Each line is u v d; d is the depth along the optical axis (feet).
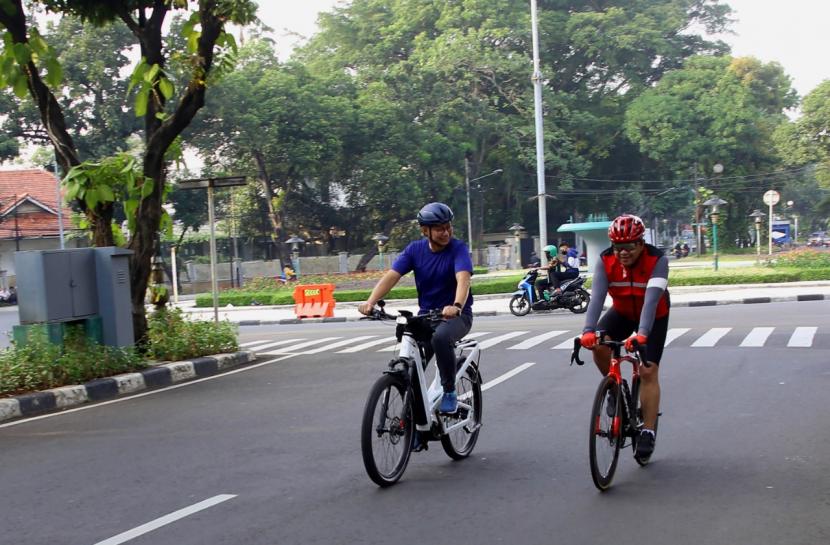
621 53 209.67
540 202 107.86
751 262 151.53
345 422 27.22
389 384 19.44
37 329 37.50
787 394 29.19
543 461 21.31
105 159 43.01
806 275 95.09
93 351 38.42
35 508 18.79
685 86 200.95
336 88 172.45
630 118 200.95
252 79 159.33
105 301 40.55
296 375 39.63
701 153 199.31
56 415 31.89
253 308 103.76
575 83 219.20
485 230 217.97
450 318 20.39
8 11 40.01
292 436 25.45
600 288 19.58
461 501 18.06
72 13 43.73
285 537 16.02
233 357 45.96
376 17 191.72
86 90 147.84
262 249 187.93
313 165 161.07
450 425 21.21
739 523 16.05
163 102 44.21
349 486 19.54
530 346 45.78
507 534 15.78
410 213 177.17
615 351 19.67
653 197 216.54
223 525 16.90
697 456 21.42
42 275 37.76
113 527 17.10
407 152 172.55
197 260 177.78
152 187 43.09
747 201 216.95
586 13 204.64
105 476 21.54
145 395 35.99
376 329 65.10
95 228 42.68
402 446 20.13
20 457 24.47
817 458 20.70
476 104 185.16
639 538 15.34
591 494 18.29
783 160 200.75
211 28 42.04
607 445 18.75
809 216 330.13
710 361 37.55
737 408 27.20
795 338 43.88
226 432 26.61
